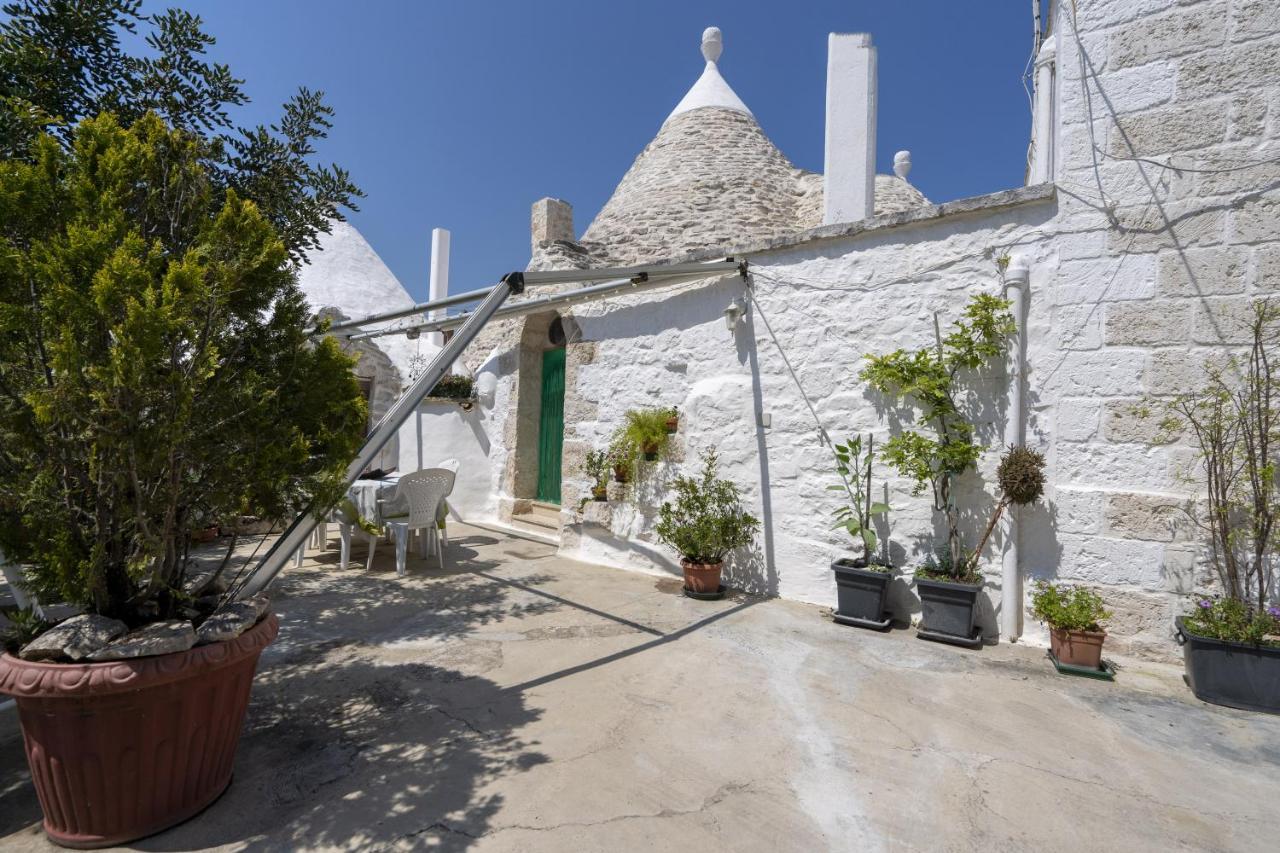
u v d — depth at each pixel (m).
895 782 2.51
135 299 1.93
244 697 2.34
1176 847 2.13
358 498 6.11
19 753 2.66
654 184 11.01
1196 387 3.71
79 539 2.14
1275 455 3.52
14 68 2.85
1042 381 4.15
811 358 5.17
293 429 2.49
